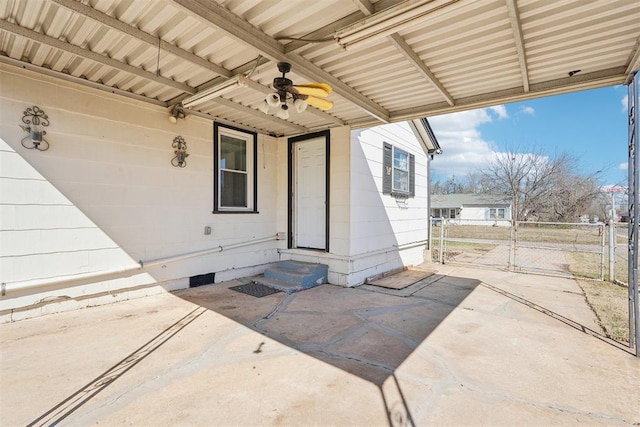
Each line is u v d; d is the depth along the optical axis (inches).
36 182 141.5
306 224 248.8
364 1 92.7
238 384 92.0
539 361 108.5
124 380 92.9
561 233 651.5
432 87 155.0
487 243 516.1
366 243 236.2
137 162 173.6
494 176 1112.2
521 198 1037.2
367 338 127.2
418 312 161.2
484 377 97.7
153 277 182.1
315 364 104.7
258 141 239.5
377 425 75.4
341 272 218.8
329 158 226.8
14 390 86.9
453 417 78.4
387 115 191.2
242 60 132.3
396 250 281.4
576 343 123.5
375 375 98.0
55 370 97.8
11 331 127.2
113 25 102.9
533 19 97.6
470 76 140.5
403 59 127.9
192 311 156.3
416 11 87.2
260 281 216.1
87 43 120.8
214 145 209.6
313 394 87.5
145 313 151.9
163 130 184.7
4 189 133.5
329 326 139.6
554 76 138.1
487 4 91.7
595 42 109.4
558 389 91.4
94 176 158.2
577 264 315.0
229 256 221.3
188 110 190.2
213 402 83.4
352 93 159.3
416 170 331.6
